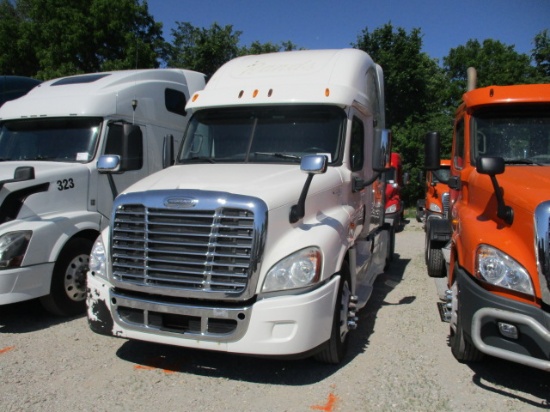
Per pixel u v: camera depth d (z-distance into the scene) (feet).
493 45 93.66
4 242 17.78
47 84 25.08
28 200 19.06
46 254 18.72
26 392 13.67
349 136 17.65
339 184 16.58
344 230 15.53
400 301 22.50
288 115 17.94
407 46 65.05
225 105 18.48
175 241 13.48
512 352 12.12
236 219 13.05
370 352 16.37
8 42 70.03
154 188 14.35
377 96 23.20
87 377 14.60
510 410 12.67
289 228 13.84
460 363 15.47
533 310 11.81
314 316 13.19
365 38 66.69
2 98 36.86
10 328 18.84
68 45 62.39
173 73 27.71
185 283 13.39
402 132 65.87
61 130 22.39
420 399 13.20
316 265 13.41
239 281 12.99
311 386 13.96
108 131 22.25
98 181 21.61
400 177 50.47
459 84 83.66
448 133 64.39
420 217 50.14
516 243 12.59
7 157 22.65
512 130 17.66
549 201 12.04
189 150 18.76
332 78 18.22
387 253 28.07
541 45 74.64
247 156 17.69
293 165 16.76
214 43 66.59
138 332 13.98
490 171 13.17
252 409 12.73
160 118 25.88
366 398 13.26
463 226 14.88
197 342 13.25
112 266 14.33
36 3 67.72
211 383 14.19
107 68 61.05
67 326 19.03
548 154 17.13
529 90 17.38
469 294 13.14
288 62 19.80
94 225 21.04
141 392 13.67
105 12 63.52
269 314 12.78
